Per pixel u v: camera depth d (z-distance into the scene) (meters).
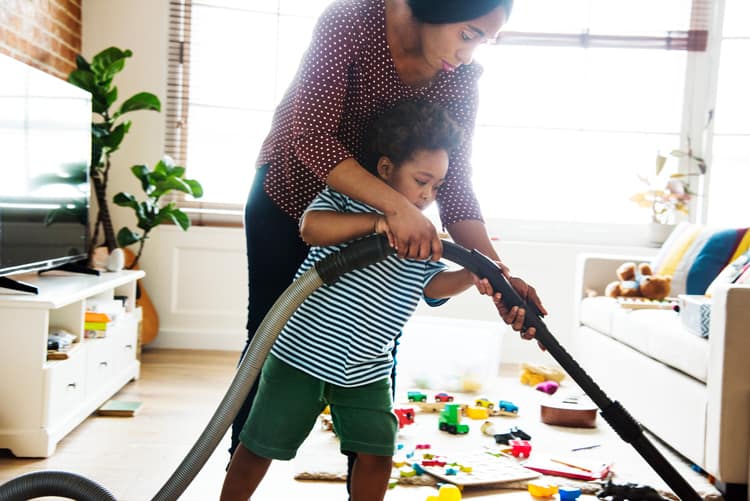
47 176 2.95
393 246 1.27
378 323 1.50
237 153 4.46
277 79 4.46
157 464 2.42
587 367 3.75
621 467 2.54
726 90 4.48
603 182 4.59
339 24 1.43
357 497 1.58
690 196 4.33
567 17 4.50
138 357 3.69
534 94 4.57
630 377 3.12
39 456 2.45
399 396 3.46
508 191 4.60
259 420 1.53
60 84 3.05
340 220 1.35
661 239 4.45
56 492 1.22
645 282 3.52
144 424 2.87
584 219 4.61
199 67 4.42
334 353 1.48
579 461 2.54
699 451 2.43
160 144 4.34
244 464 1.55
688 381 2.55
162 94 4.33
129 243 3.87
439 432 2.91
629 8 4.49
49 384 2.48
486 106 4.56
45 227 2.94
